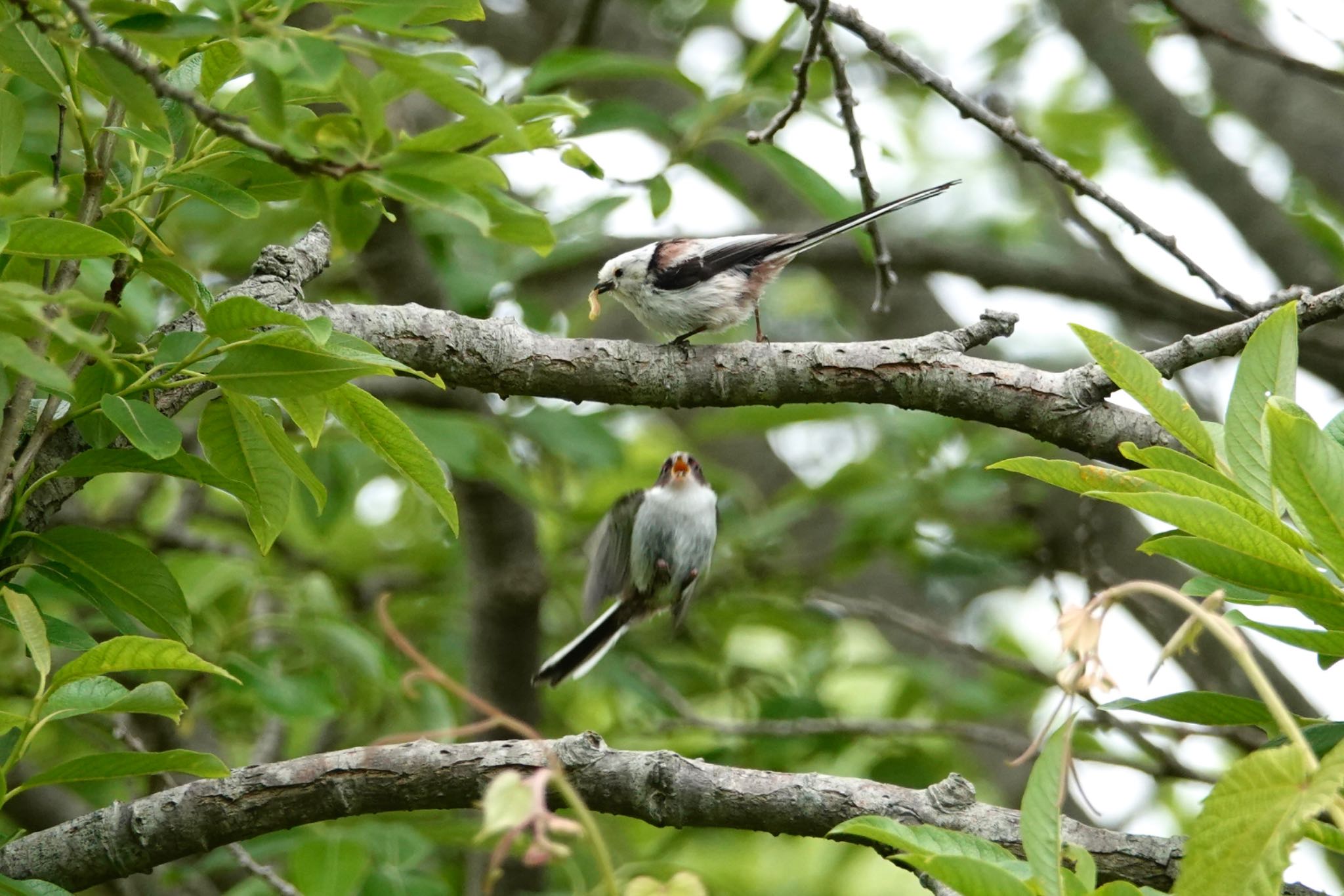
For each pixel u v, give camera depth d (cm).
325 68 417
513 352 757
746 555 1501
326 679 1037
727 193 1263
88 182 569
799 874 1639
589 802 626
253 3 473
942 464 1494
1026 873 476
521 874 1228
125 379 591
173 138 622
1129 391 539
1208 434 533
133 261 600
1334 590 479
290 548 1558
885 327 1728
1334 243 1565
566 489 1759
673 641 1496
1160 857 585
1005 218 2016
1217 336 747
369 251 1219
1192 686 1358
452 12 530
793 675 1494
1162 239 847
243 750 1377
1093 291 1563
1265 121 1583
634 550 1181
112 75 462
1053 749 434
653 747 1435
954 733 1259
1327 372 1423
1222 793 395
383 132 457
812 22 814
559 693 1548
